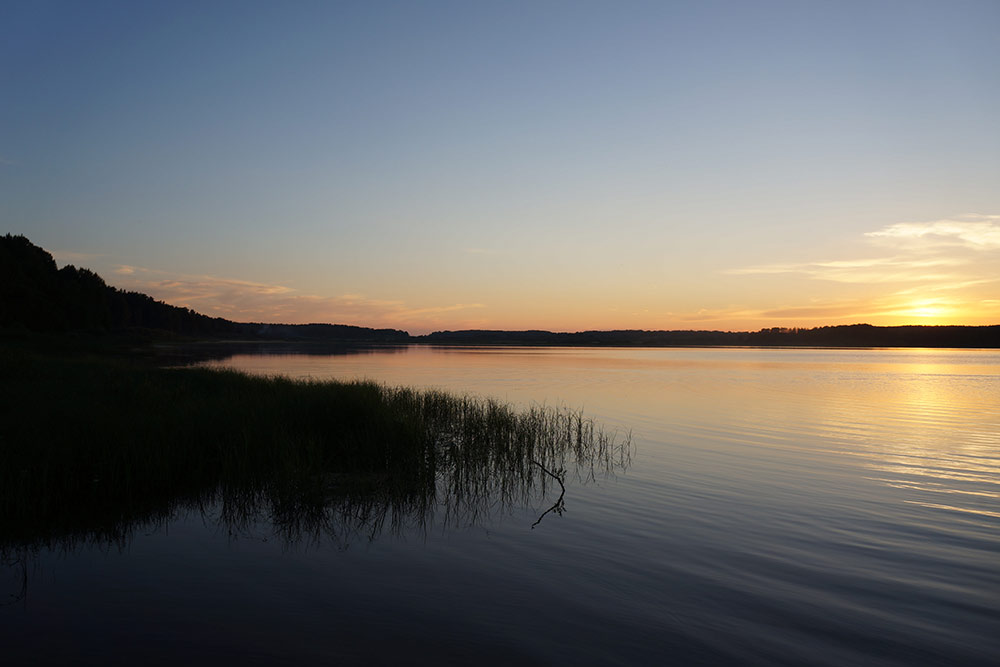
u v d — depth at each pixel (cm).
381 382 4156
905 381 4844
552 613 675
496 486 1284
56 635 599
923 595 748
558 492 1241
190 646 583
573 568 812
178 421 1423
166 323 16262
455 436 1772
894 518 1073
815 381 4778
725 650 605
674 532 980
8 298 6806
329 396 1681
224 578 751
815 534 979
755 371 6341
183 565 793
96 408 1573
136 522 973
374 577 765
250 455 1257
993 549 918
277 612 660
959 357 12544
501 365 7094
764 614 688
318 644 593
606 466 1517
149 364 4575
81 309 8725
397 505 1108
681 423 2325
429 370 5819
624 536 955
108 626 620
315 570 784
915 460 1616
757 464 1551
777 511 1112
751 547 912
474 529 977
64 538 891
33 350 4578
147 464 1133
